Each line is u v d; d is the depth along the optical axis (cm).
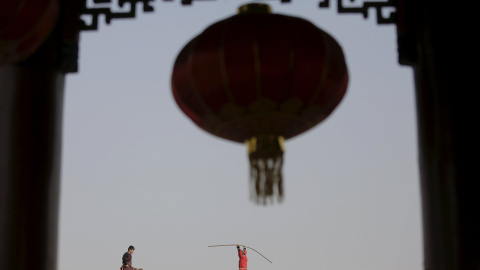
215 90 1289
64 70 1391
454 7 1323
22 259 1270
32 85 1342
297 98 1287
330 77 1299
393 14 1400
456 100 1277
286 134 1330
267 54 1277
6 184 1296
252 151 1318
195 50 1305
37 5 1134
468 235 1220
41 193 1302
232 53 1281
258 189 1317
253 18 1314
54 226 1314
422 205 1298
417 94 1342
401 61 1367
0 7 1107
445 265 1229
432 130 1290
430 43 1323
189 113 1346
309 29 1312
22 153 1311
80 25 1419
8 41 1153
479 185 1238
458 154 1252
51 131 1338
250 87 1278
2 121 1323
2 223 1283
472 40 1299
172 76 1346
